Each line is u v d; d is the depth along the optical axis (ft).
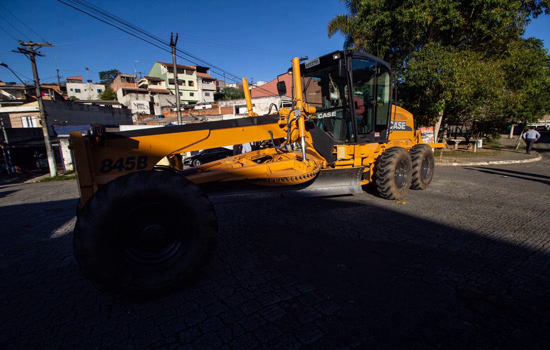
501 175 29.76
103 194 8.32
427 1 38.27
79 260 8.11
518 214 16.17
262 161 15.93
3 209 24.17
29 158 66.33
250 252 12.04
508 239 12.65
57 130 73.31
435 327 7.31
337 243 12.57
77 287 10.12
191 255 9.09
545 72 48.93
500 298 8.44
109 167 10.76
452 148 59.21
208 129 12.25
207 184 12.68
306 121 15.70
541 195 20.72
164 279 8.82
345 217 15.98
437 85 39.75
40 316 8.44
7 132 67.62
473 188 23.17
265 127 13.64
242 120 13.06
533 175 29.63
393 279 9.58
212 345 6.96
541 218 15.47
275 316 7.93
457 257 11.01
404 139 22.17
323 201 19.60
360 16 46.16
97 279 8.29
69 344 7.20
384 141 19.35
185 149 11.85
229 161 15.17
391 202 18.84
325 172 14.87
